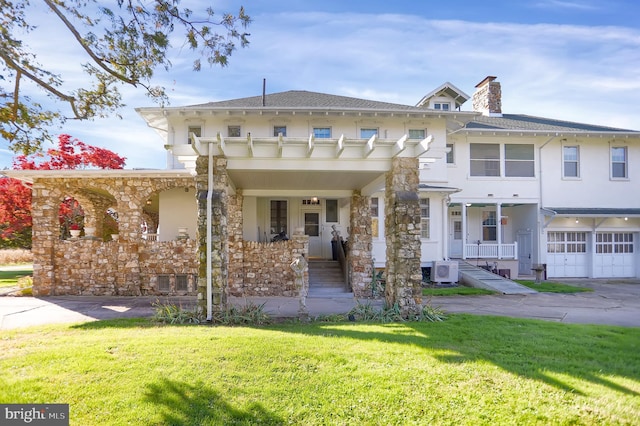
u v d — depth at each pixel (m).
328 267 14.38
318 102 15.13
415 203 8.30
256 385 4.11
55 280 12.28
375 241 15.60
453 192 15.50
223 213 8.10
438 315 8.12
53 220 12.30
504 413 3.59
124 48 6.95
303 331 6.51
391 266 8.55
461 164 17.33
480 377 4.38
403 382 4.22
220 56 7.29
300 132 14.23
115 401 3.72
